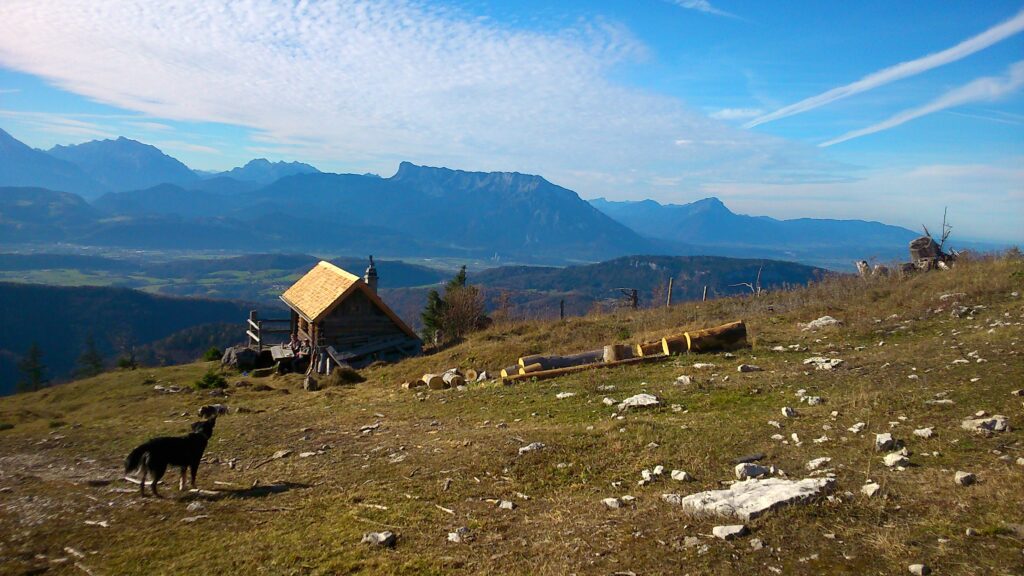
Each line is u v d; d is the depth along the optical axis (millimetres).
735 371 14344
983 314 16500
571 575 5938
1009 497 6160
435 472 9648
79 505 9312
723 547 6051
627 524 6977
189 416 18156
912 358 12922
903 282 23578
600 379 15305
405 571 6328
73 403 24047
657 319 25812
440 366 22375
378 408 16297
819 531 6113
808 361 14305
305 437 13445
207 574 6609
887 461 7559
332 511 8383
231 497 9430
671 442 9523
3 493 10219
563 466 9227
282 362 28844
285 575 6453
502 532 7254
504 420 12859
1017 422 8234
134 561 7145
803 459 8227
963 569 5098
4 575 6918
